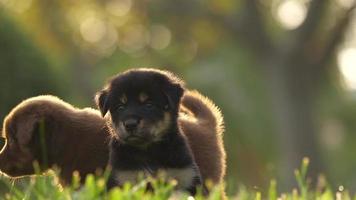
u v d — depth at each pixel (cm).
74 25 3180
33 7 3022
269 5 3033
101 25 3262
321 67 2839
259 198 804
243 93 3453
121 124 759
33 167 858
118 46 3356
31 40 1344
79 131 852
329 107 3691
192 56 3309
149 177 743
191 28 3067
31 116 852
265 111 3425
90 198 682
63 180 858
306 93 2811
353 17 2809
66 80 1392
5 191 1068
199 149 872
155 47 3309
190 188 767
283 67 2800
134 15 3094
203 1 2881
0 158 856
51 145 854
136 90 768
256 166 3284
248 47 2856
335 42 2822
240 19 2827
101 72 3456
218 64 3466
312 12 2750
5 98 1245
